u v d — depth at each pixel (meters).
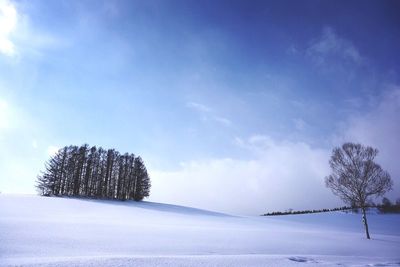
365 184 32.53
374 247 23.44
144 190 79.12
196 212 62.84
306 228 47.06
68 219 29.47
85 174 71.94
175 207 69.12
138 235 19.45
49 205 44.59
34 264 8.01
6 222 20.14
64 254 11.23
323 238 27.59
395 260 15.60
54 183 67.50
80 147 72.50
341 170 33.84
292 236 27.06
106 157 75.88
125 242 15.94
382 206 88.06
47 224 21.19
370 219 76.56
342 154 33.84
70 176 69.94
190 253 13.85
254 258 11.75
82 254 11.50
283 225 50.53
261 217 72.00
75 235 17.08
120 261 9.15
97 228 21.53
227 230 27.97
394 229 57.94
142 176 79.94
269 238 23.80
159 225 29.22
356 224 66.50
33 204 43.91
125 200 72.81
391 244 26.67
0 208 35.94
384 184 32.03
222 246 17.19
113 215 40.47
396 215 82.69
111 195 74.19
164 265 9.16
